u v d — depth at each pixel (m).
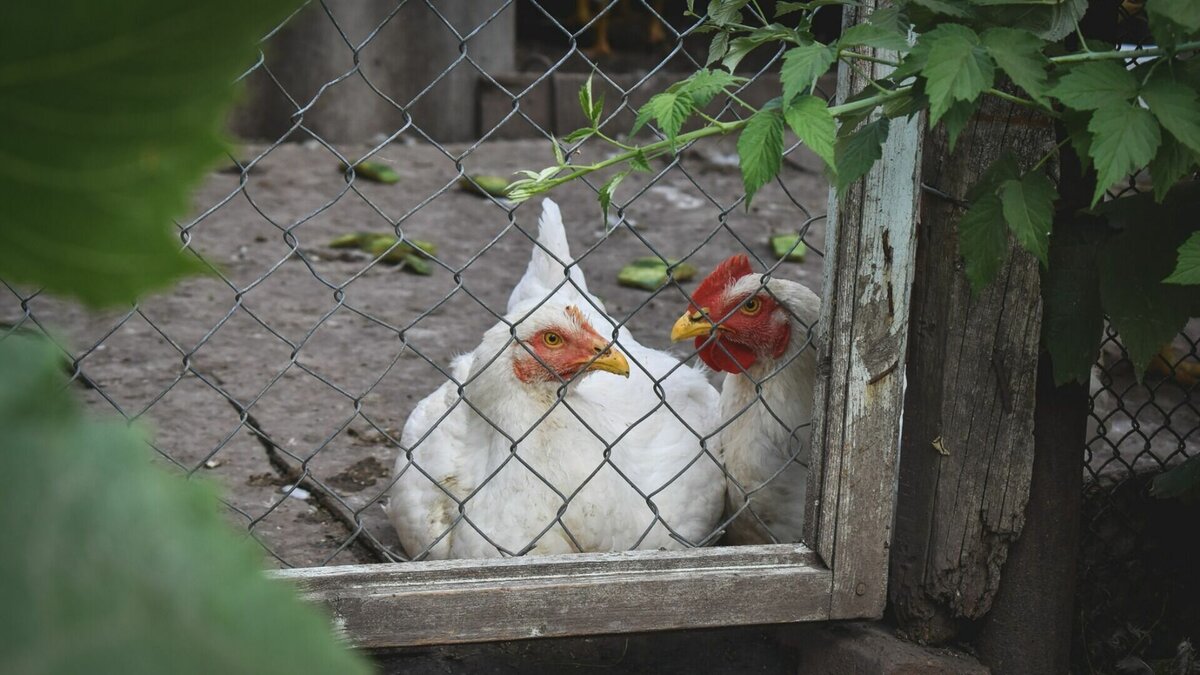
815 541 2.28
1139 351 1.82
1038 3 1.52
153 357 4.11
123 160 0.25
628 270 5.24
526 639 2.14
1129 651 2.65
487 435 2.61
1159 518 2.81
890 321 2.17
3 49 0.24
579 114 7.97
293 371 4.11
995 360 2.17
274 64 7.25
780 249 5.62
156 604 0.25
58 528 0.25
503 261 5.54
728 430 2.76
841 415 2.21
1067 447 2.24
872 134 1.66
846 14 1.98
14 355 0.25
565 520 2.50
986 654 2.33
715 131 1.61
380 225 5.95
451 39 7.70
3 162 0.25
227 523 0.30
